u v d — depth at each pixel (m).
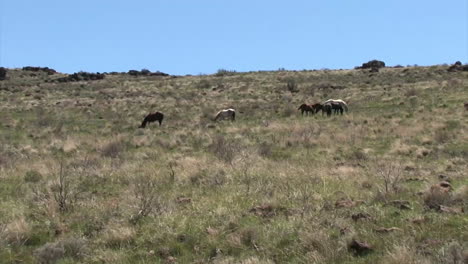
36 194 15.69
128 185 17.72
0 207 14.41
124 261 9.74
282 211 12.62
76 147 31.42
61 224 12.30
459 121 34.34
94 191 16.69
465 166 20.20
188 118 49.22
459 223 10.38
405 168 20.42
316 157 24.95
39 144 33.56
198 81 89.44
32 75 111.19
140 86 86.06
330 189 15.34
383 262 8.43
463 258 8.13
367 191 15.01
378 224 10.91
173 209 13.21
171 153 27.92
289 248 9.76
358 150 26.48
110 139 33.50
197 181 17.86
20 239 11.08
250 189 15.51
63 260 9.88
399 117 39.28
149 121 43.44
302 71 100.56
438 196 12.65
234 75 98.81
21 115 52.44
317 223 10.95
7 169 22.44
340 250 9.23
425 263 8.08
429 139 28.38
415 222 10.69
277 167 20.53
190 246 10.42
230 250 9.99
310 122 40.41
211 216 12.41
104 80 101.12
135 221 12.18
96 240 11.02
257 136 34.44
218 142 28.00
